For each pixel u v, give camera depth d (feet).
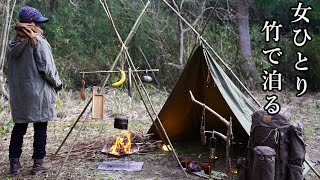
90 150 16.67
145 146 17.21
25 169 14.37
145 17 38.29
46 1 38.34
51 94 13.38
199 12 38.86
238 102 15.25
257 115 11.89
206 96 16.52
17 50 12.94
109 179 13.57
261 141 11.67
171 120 17.44
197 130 18.08
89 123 22.04
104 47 38.09
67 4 38.50
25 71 12.98
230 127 12.23
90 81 37.24
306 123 23.36
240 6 38.42
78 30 38.60
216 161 15.64
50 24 37.63
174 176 14.03
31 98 12.97
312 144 18.65
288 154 11.63
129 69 13.91
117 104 26.40
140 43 38.45
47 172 14.06
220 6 40.47
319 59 36.32
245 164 11.90
